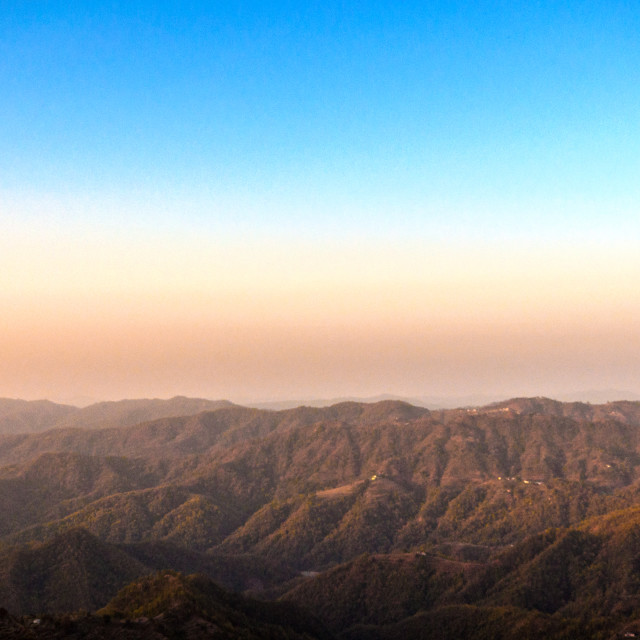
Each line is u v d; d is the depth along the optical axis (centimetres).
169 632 11550
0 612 11362
